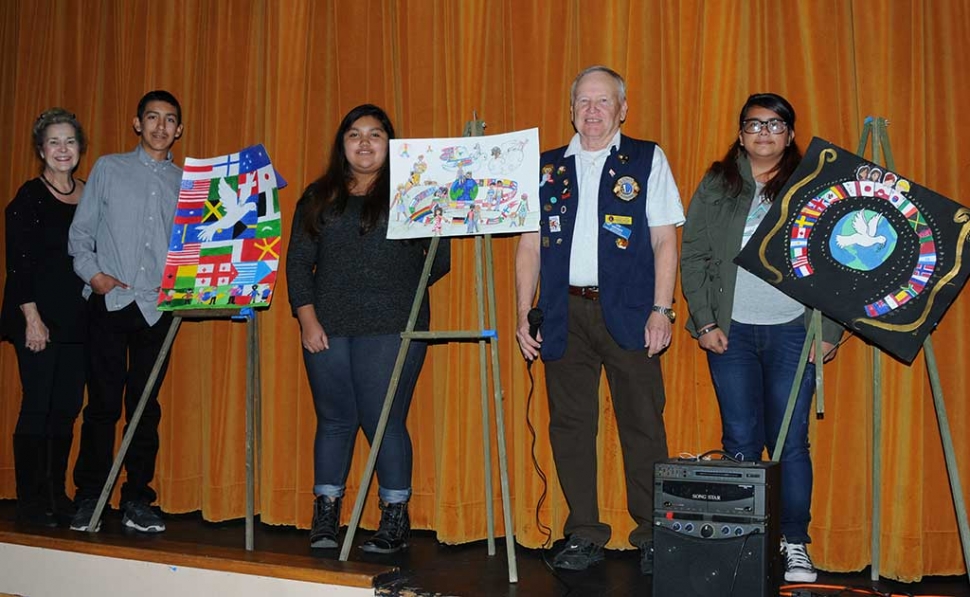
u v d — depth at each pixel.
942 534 2.87
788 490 2.69
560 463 2.88
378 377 2.99
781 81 2.99
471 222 2.81
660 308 2.71
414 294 3.05
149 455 3.35
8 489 4.00
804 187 2.65
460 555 3.05
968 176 2.84
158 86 3.78
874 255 2.56
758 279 2.72
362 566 2.70
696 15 3.07
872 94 2.88
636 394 2.78
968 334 2.83
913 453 2.83
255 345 3.20
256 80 3.66
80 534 3.11
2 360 4.03
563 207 2.82
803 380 2.71
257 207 3.15
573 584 2.68
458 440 3.23
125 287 3.26
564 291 2.78
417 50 3.34
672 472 2.40
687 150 3.07
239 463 3.61
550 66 3.21
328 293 3.03
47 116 3.33
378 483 3.36
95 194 3.29
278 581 2.71
